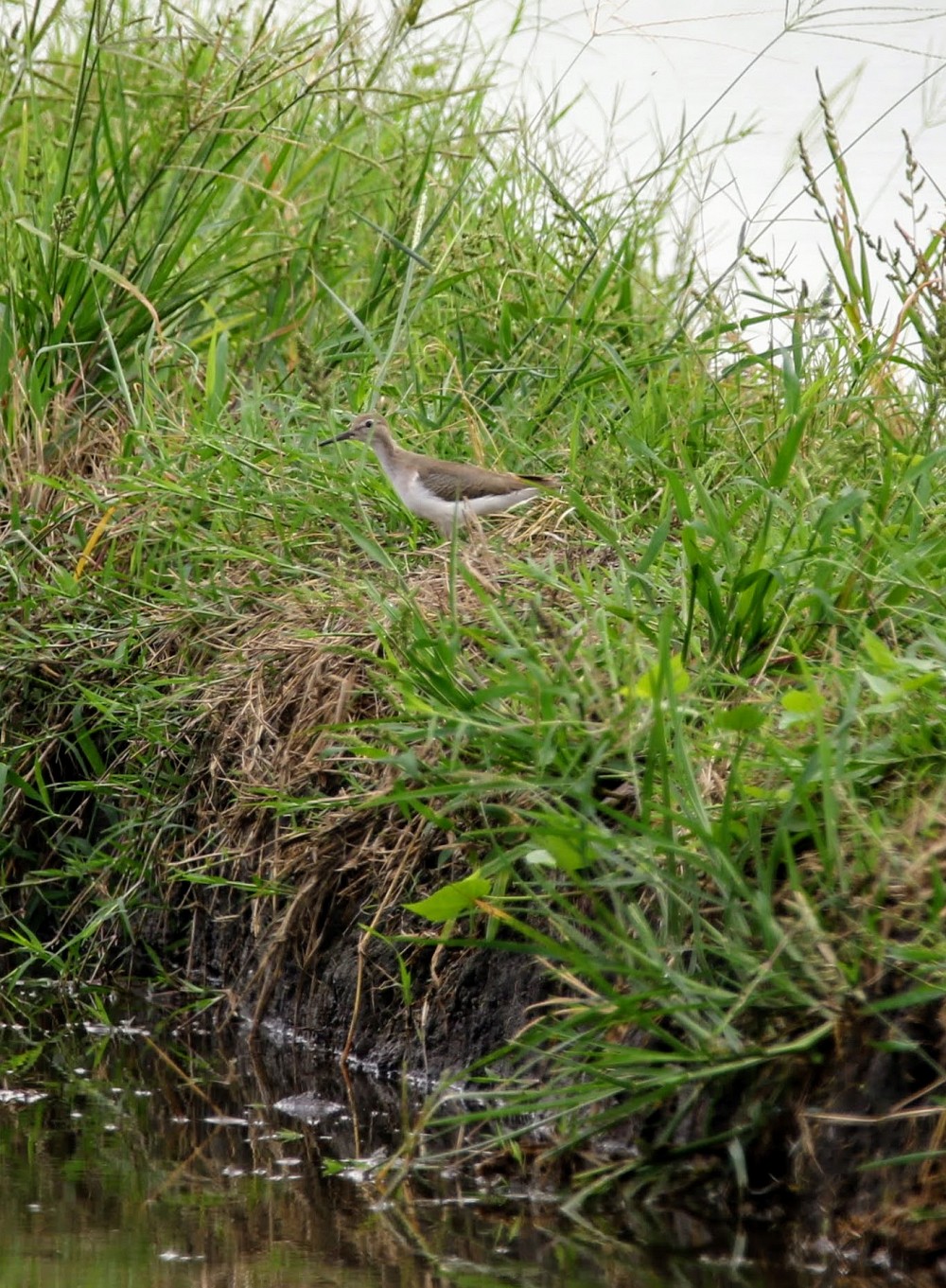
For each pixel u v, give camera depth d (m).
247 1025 10.09
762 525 8.97
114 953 11.16
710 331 13.09
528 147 16.31
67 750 11.48
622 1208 7.36
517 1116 8.18
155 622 11.05
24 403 12.82
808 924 6.86
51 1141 8.37
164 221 13.45
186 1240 7.16
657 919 7.79
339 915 9.77
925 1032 6.93
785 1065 7.21
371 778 9.44
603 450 11.88
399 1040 9.23
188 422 12.75
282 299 14.43
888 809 7.55
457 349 14.09
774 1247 6.96
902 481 9.47
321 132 15.87
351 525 10.98
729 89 15.10
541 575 9.16
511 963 8.67
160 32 14.67
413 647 8.48
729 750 7.81
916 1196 6.76
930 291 11.58
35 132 15.18
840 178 12.37
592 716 8.00
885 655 7.71
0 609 11.63
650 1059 7.01
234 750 10.53
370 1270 6.87
